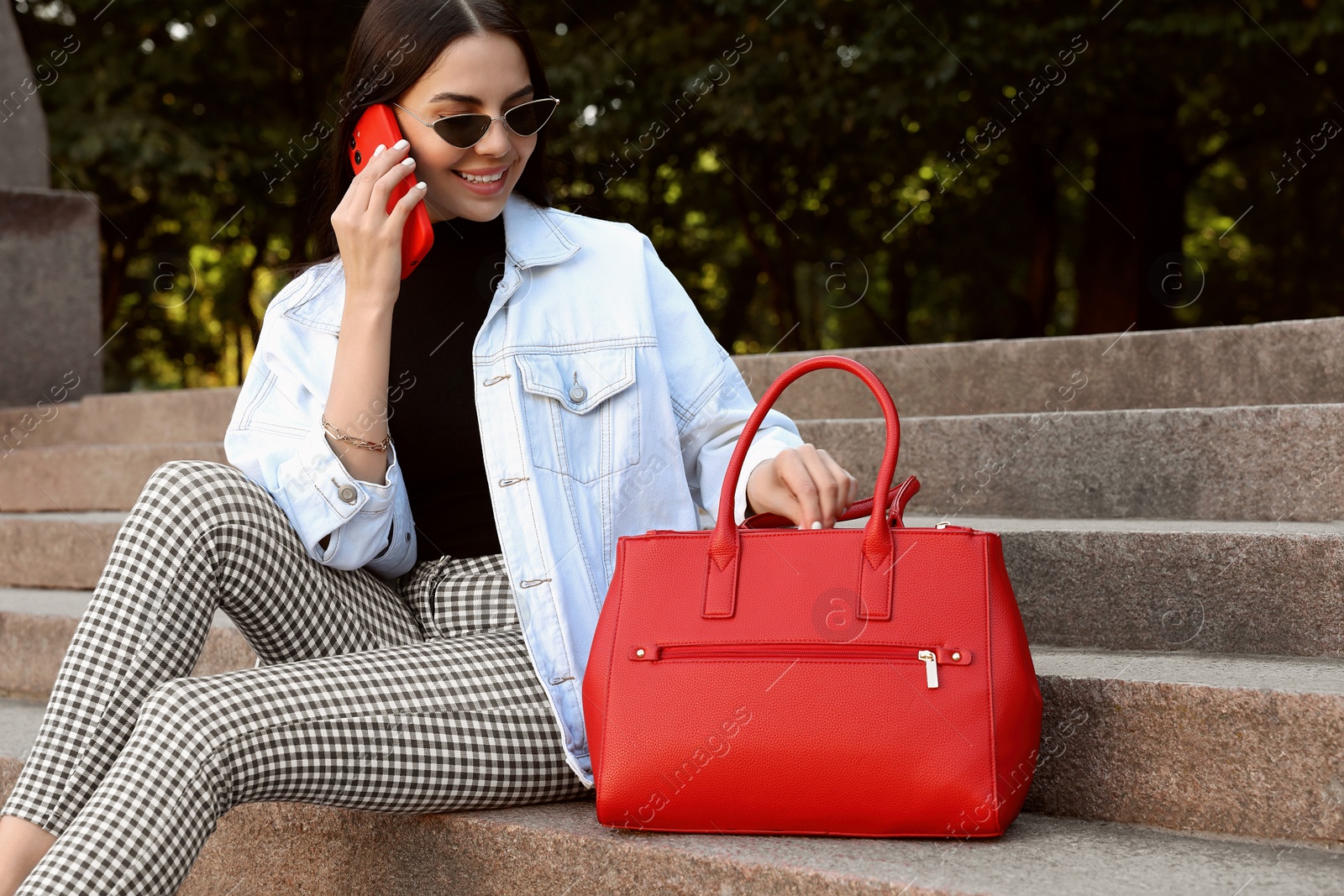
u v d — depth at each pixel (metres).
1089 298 9.55
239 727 1.58
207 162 9.32
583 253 2.01
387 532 1.86
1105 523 2.47
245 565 1.72
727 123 8.38
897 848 1.57
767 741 1.58
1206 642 2.09
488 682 1.78
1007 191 11.11
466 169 1.88
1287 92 8.24
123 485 4.31
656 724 1.61
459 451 1.95
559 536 1.86
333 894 1.94
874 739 1.55
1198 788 1.69
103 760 1.62
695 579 1.67
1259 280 11.80
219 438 4.73
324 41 10.48
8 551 3.83
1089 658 2.04
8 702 3.03
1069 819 1.79
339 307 2.00
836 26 8.18
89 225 5.84
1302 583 2.00
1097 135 8.65
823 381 3.67
